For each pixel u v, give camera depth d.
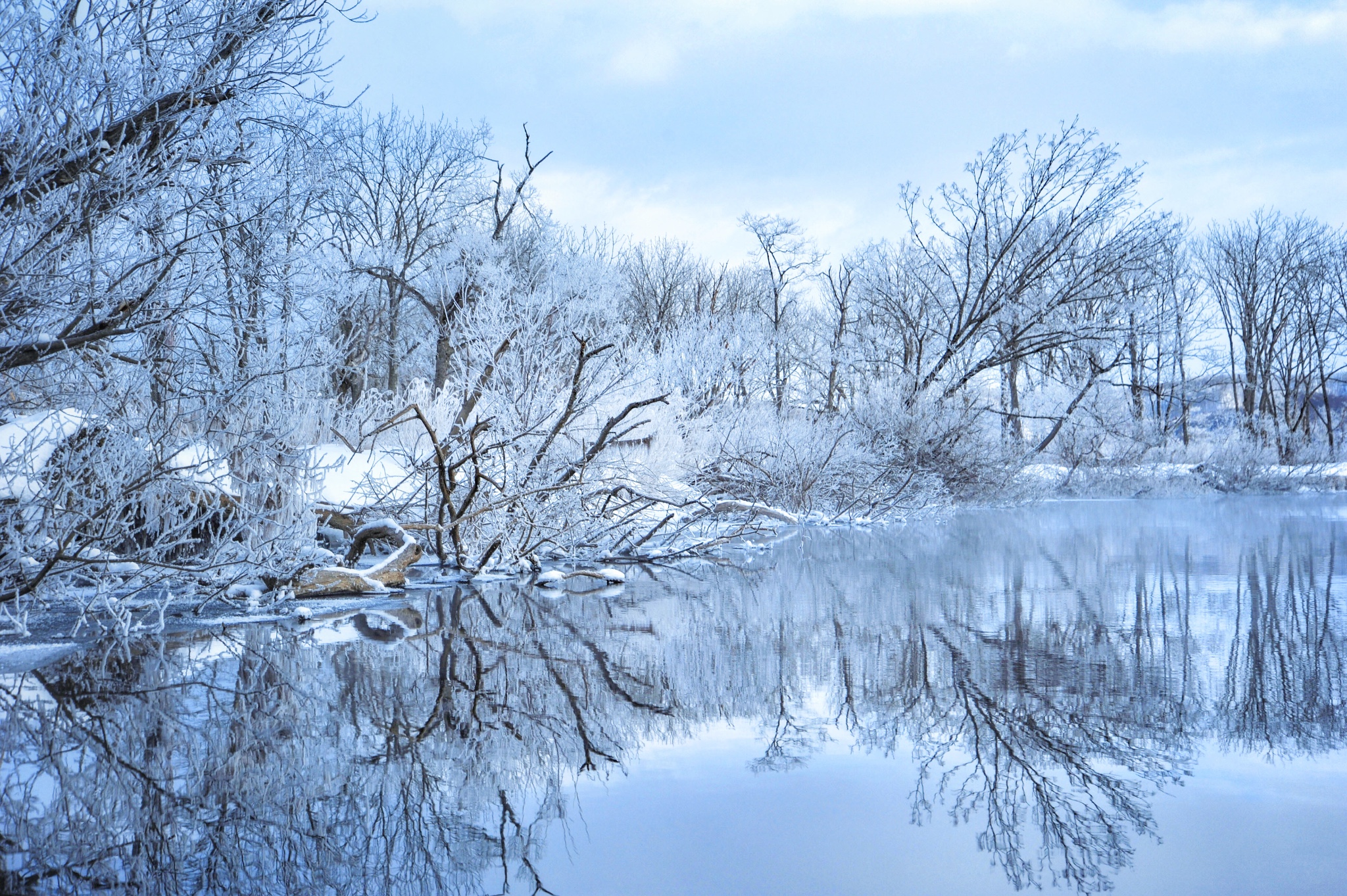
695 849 2.54
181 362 7.02
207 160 6.56
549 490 9.77
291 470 7.91
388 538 9.25
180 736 3.84
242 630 6.59
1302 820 2.65
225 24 6.34
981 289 25.09
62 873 2.48
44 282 5.62
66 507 6.28
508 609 7.54
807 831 2.67
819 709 4.13
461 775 3.29
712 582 9.28
